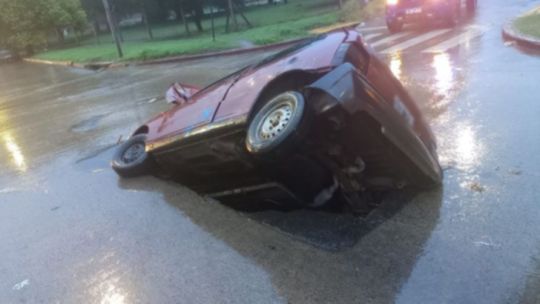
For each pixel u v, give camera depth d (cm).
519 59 885
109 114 1039
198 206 492
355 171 388
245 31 2361
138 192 554
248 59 1512
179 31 3525
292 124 353
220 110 438
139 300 350
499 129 557
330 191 428
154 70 1656
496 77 785
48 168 708
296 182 425
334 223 413
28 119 1153
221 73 1311
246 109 408
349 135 377
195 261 389
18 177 689
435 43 1191
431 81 828
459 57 986
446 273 323
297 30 1955
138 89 1309
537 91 675
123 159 615
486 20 1453
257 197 462
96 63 2142
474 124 586
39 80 2030
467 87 755
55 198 579
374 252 360
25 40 3681
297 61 437
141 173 598
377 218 407
